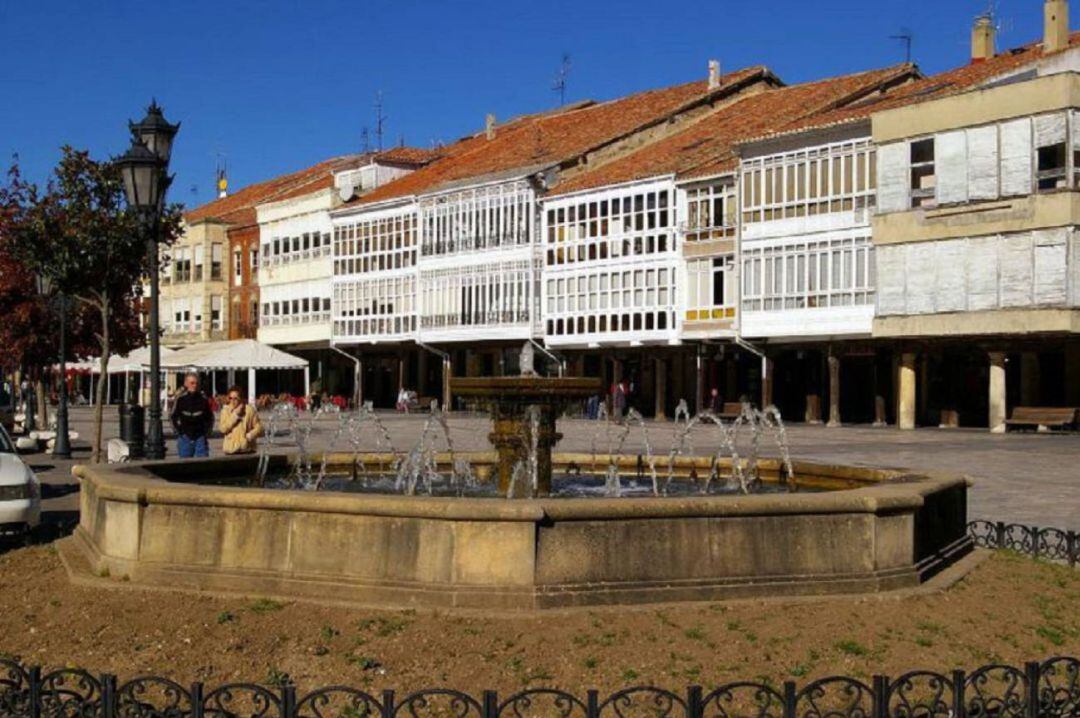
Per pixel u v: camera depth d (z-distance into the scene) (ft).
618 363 175.94
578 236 174.19
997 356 128.98
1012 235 123.85
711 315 155.84
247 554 31.94
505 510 29.32
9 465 48.39
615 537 29.96
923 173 132.87
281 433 138.51
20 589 34.53
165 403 201.26
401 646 27.61
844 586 31.94
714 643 27.96
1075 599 34.96
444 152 246.06
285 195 248.32
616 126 195.21
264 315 244.42
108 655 28.40
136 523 33.42
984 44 163.63
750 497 31.58
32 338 119.65
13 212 112.68
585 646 27.50
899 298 133.69
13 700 23.27
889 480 42.91
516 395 47.24
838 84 172.55
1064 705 24.30
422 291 201.16
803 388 160.66
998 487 70.85
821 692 23.70
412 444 117.08
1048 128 120.98
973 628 30.45
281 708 21.11
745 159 150.20
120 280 86.99
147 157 57.31
